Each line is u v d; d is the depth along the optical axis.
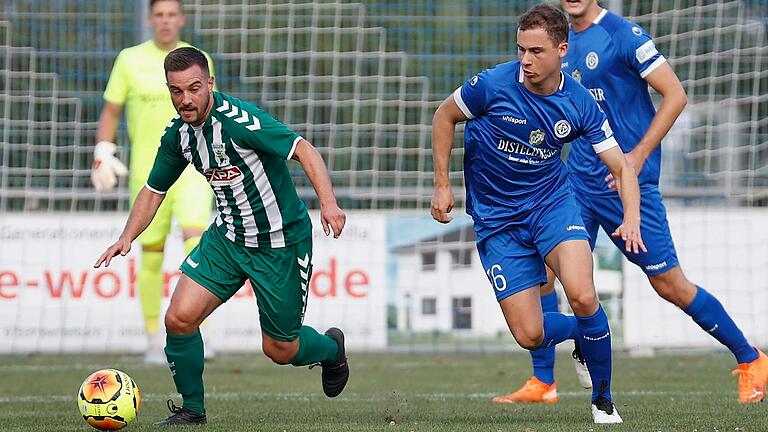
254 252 19.78
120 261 42.41
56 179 50.59
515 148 20.30
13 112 52.09
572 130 19.98
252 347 42.62
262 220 19.50
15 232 42.44
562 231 20.17
